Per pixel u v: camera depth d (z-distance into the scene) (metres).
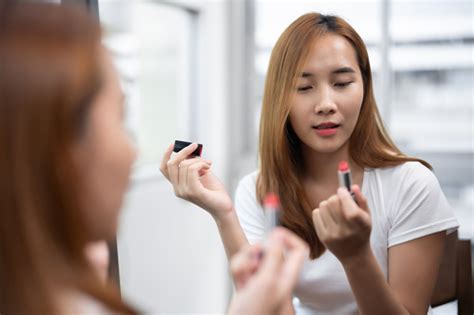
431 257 1.01
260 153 1.11
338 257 0.78
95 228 0.47
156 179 2.41
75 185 0.42
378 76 2.63
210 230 2.83
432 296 1.14
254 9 2.91
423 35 2.58
